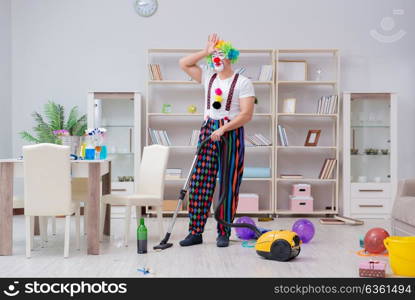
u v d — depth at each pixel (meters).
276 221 5.62
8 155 6.12
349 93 5.94
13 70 6.23
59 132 4.20
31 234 3.89
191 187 4.00
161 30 6.25
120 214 5.93
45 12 6.23
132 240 4.29
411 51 6.30
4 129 6.04
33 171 3.48
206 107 3.99
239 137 3.91
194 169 3.98
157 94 6.25
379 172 5.98
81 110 6.24
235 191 3.94
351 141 5.97
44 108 6.23
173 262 3.37
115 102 5.97
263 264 3.31
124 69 6.25
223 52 3.84
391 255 3.04
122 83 6.25
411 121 6.29
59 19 6.24
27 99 6.23
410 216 3.79
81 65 6.23
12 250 3.77
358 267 3.23
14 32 6.23
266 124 6.25
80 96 6.24
